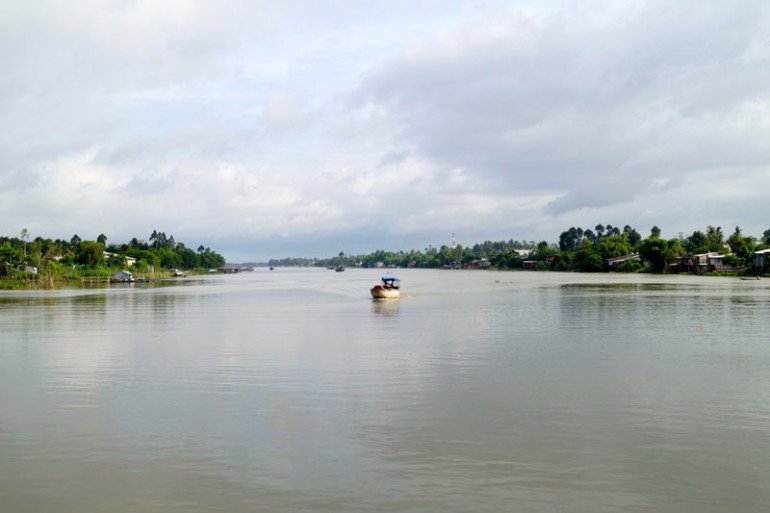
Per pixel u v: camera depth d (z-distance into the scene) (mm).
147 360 31953
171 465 16172
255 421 20125
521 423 19703
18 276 134250
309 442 17922
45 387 25469
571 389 24422
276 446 17594
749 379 26156
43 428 19516
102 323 51594
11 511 13617
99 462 16422
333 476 15312
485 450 17141
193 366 30047
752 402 22234
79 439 18391
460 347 35812
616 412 20953
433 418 20344
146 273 196375
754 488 14555
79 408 21953
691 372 27750
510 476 15242
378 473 15477
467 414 20797
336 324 50188
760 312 56000
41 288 125188
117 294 102000
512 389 24453
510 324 48188
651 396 23203
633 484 14781
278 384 25656
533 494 14203
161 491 14555
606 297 79438
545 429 19062
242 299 87500
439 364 30078
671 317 52031
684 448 17266
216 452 17125
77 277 156000
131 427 19547
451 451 17078
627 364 29766
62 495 14398
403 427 19359
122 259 188625
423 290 109938
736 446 17422
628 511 13391
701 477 15203
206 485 14859
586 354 32875
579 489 14492
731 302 68312
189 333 44000
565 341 37906
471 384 25406
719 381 25797
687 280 139000
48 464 16328
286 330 45750
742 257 173000
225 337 41531
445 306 69562
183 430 19188
